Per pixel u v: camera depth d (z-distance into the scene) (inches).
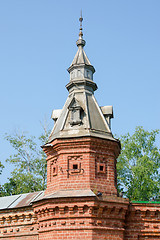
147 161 1831.9
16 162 1838.1
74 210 867.4
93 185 908.0
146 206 976.9
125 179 1873.8
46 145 992.2
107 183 935.7
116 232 891.4
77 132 956.6
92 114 1008.9
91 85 1074.7
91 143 936.9
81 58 1103.0
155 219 979.3
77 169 922.1
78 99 1032.2
